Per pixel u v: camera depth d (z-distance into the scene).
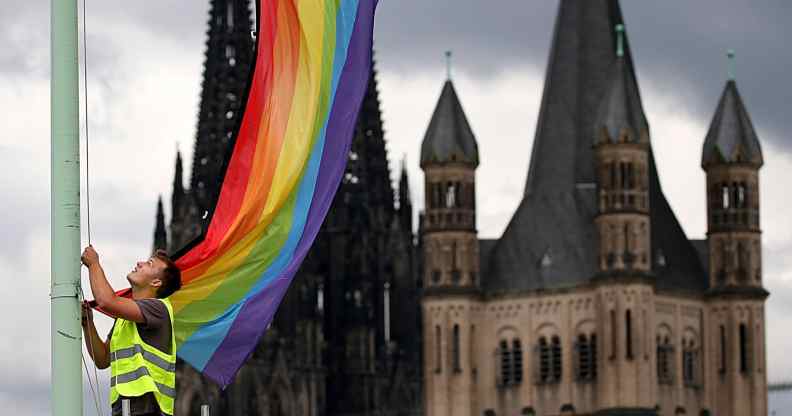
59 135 39.72
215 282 42.97
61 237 39.66
